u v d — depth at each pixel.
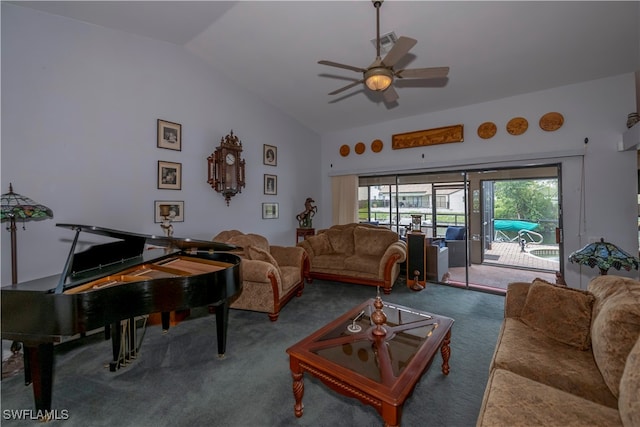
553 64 3.57
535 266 4.23
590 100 3.84
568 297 1.95
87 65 3.06
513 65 3.66
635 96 3.62
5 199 2.27
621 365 1.37
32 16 2.68
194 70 4.11
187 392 2.06
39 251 2.71
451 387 2.09
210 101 4.34
